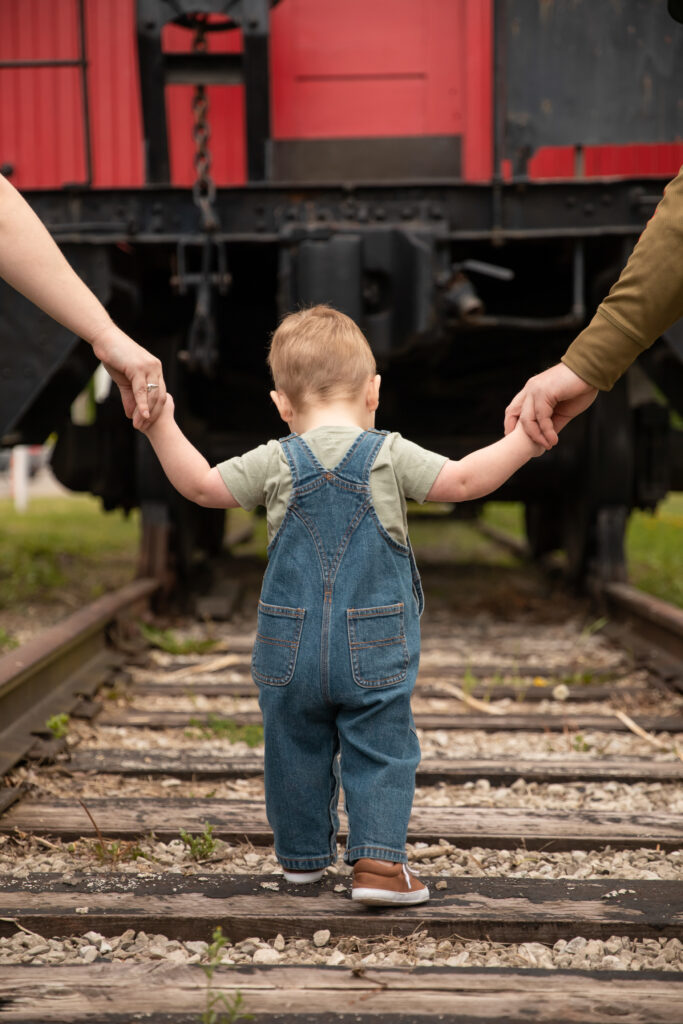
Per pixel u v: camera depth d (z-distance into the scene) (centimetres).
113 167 533
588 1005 170
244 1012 168
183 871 225
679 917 200
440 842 246
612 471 553
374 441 203
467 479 198
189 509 598
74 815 260
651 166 538
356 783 199
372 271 443
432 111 503
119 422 575
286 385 213
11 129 534
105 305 462
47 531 1079
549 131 450
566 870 230
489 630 550
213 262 494
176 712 375
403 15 502
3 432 447
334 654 196
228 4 441
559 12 445
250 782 296
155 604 548
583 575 606
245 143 494
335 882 219
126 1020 165
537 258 540
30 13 530
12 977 179
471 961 188
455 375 625
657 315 186
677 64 446
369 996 173
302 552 200
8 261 195
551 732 358
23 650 339
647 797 286
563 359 192
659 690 406
